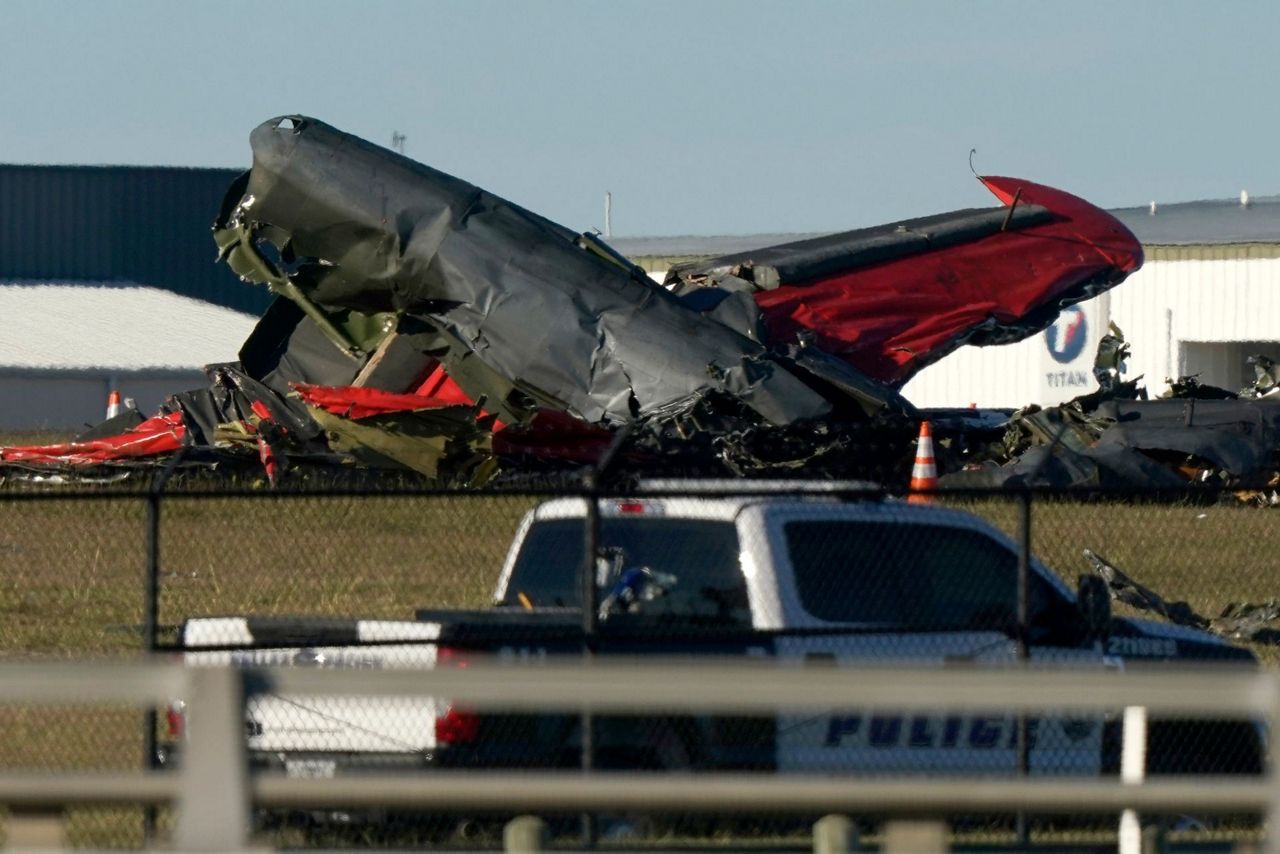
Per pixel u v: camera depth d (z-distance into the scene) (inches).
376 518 3029.0
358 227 4224.9
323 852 1083.3
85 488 3966.5
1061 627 1571.1
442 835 1449.3
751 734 1439.5
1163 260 7632.9
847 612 1497.3
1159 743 1567.4
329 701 1386.6
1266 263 7381.9
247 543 2817.4
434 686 833.5
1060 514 3535.9
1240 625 2471.7
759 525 1491.1
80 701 879.7
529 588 1599.4
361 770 1380.4
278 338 4712.1
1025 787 858.1
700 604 1497.3
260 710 1391.5
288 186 4279.0
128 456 4074.8
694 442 3823.8
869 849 1407.5
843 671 851.4
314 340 4687.5
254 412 4205.2
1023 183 5177.2
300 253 4323.3
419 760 1382.9
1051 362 7480.3
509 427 3863.2
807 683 846.5
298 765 1382.9
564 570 1588.3
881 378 4355.3
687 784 847.1
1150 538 3208.7
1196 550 3095.5
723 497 1478.8
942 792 855.1
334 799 832.3
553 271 4136.3
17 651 2028.8
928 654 1486.2
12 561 2687.0
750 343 3978.8
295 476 3774.6
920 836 864.3
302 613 2265.0
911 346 4468.5
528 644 1418.6
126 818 1505.9
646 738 1433.3
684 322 4023.1
